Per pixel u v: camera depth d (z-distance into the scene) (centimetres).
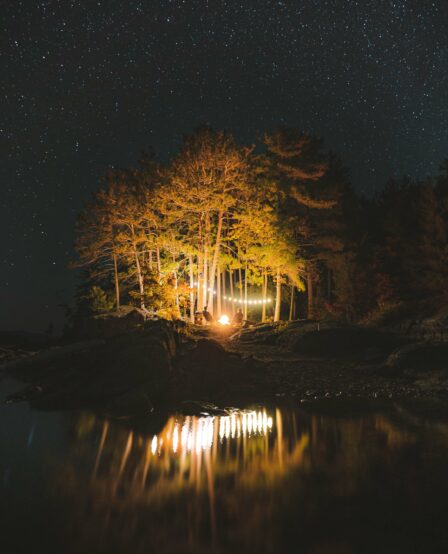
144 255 4222
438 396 1825
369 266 4222
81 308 4441
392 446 1156
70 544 661
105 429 1323
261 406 1667
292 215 4356
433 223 3769
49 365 2206
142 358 1878
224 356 2283
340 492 859
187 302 3912
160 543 666
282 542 672
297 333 2945
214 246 4112
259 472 970
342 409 1616
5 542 665
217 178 3903
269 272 4353
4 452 1091
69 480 914
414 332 2686
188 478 933
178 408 1612
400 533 701
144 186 3950
